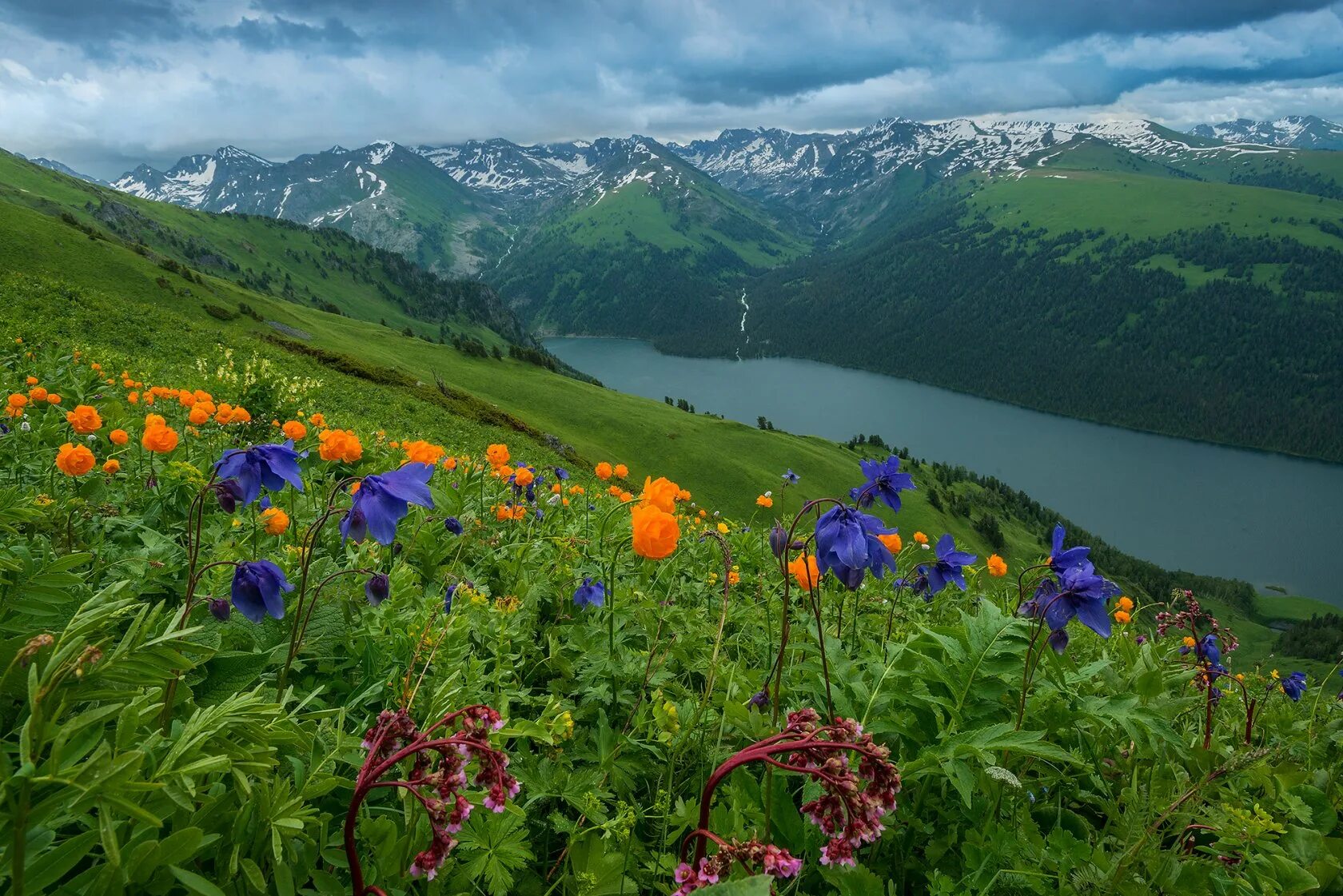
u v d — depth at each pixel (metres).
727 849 1.66
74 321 38.22
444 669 2.69
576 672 3.65
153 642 1.59
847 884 2.39
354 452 4.99
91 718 1.40
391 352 100.31
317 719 2.52
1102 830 3.06
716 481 89.19
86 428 5.24
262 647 2.95
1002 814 2.98
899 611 5.57
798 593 4.82
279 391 14.66
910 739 3.03
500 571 5.08
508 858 2.21
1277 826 2.54
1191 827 2.87
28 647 1.39
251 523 4.47
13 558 1.94
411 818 2.06
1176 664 4.19
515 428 68.75
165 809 1.68
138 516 4.62
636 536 2.97
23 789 1.26
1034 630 2.96
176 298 83.44
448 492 6.04
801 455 101.50
